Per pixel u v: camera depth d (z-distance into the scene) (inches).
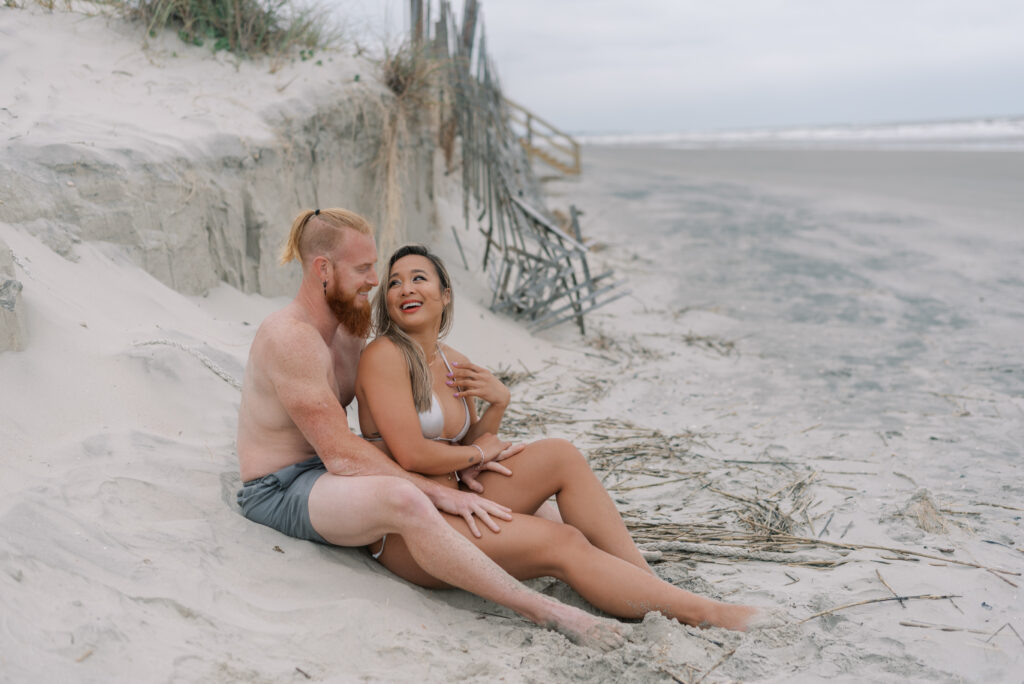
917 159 1210.6
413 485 110.0
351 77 288.7
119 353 145.9
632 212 705.0
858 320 330.0
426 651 98.3
